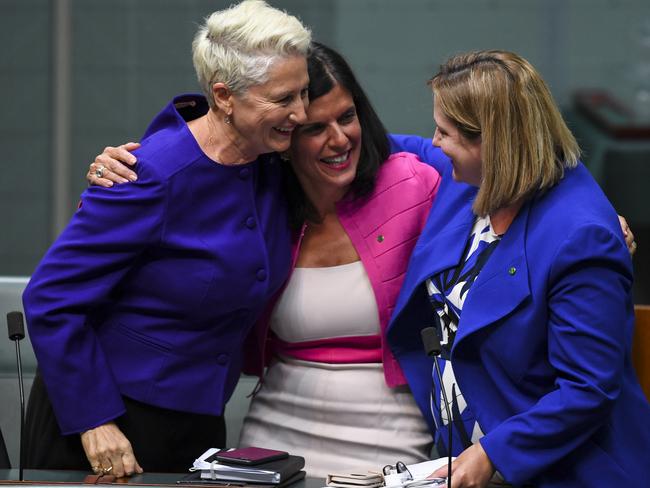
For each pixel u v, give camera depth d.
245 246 8.44
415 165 9.21
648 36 17.39
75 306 8.25
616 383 7.34
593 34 17.52
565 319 7.35
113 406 8.33
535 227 7.64
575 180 7.73
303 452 9.03
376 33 17.77
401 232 8.95
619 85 17.48
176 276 8.36
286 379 9.25
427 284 8.39
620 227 7.68
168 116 8.62
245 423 9.48
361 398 9.02
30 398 8.95
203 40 8.13
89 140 18.20
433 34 17.66
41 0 18.05
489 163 7.57
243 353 9.39
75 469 8.60
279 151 8.27
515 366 7.67
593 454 7.58
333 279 9.00
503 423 7.52
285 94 7.96
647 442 7.73
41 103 18.16
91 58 18.09
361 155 8.95
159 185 8.16
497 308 7.64
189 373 8.60
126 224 8.19
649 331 8.80
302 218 8.97
